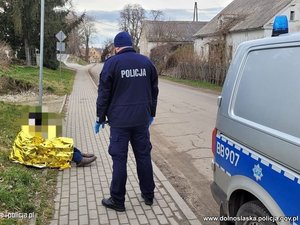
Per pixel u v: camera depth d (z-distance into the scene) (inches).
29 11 1465.3
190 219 184.1
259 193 117.4
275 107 116.5
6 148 284.4
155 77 191.9
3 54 997.2
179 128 435.2
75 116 502.0
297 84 109.4
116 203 191.0
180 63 1587.1
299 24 1312.7
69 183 229.5
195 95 830.5
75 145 333.4
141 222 180.4
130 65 182.1
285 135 108.7
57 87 885.8
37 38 1536.7
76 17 1704.0
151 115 197.8
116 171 188.2
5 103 531.2
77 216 185.3
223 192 145.6
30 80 834.8
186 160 302.4
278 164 109.6
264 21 1311.5
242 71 141.0
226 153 143.3
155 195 212.8
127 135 188.1
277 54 121.9
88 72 2069.4
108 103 186.2
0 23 1491.1
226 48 1390.3
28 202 193.0
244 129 129.8
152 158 309.4
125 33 186.7
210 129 428.8
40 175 237.8
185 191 233.0
